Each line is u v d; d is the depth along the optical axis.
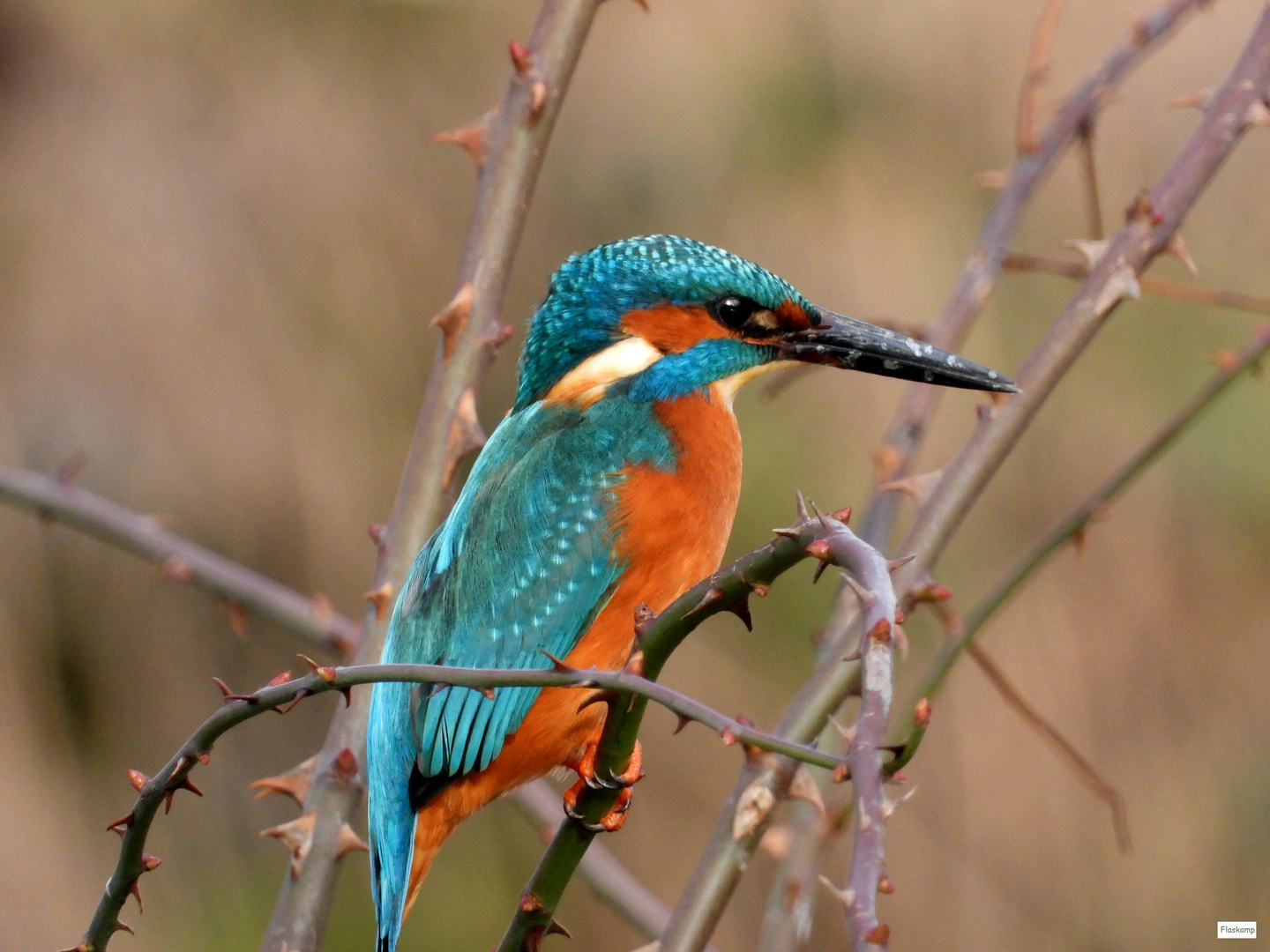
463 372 5.64
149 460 12.26
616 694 3.99
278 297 12.66
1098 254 5.30
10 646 12.13
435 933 11.61
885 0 12.20
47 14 12.75
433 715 5.93
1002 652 11.96
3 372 12.22
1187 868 11.58
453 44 13.18
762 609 11.97
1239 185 11.52
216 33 12.91
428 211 13.00
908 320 11.70
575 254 6.89
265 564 12.38
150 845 11.99
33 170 12.53
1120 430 11.75
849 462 11.45
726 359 6.59
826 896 11.83
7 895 11.37
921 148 12.13
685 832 12.19
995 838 11.77
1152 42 6.22
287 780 5.27
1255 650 11.74
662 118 12.56
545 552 6.12
